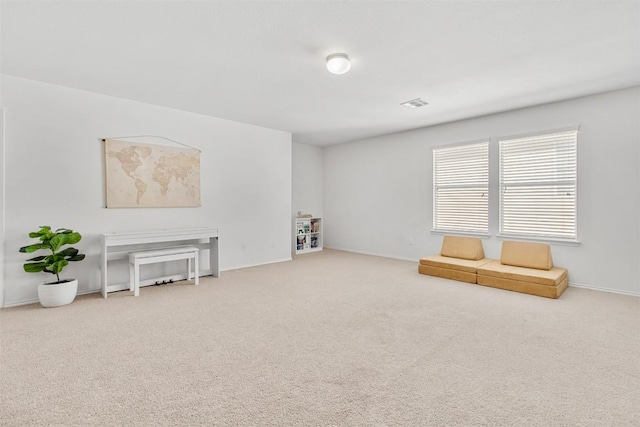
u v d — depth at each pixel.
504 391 1.87
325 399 1.79
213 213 5.09
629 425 1.58
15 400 1.77
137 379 1.99
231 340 2.56
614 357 2.27
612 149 3.88
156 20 2.35
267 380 1.98
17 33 2.53
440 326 2.85
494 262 4.61
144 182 4.33
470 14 2.27
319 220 7.54
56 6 2.16
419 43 2.70
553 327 2.82
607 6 2.18
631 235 3.79
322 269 5.31
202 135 4.93
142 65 3.14
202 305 3.44
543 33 2.54
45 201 3.62
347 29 2.48
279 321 2.97
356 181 7.08
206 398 1.80
